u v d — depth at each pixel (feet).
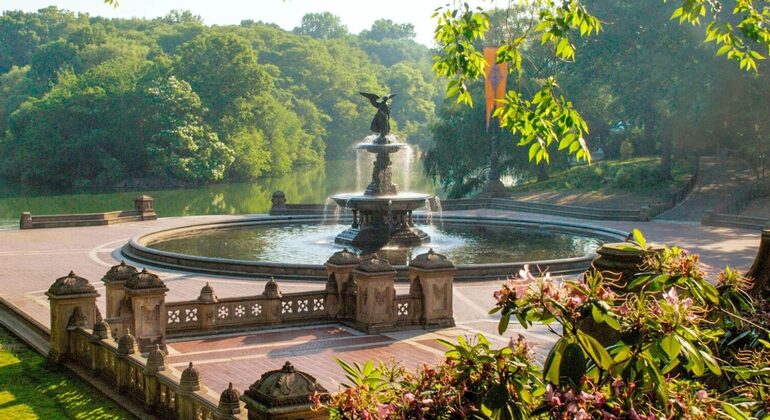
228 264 105.81
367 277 73.77
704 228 157.79
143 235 133.49
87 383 56.75
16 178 348.18
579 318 22.12
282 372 34.14
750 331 29.68
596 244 132.36
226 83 357.61
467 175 255.09
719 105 195.62
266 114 379.55
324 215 159.53
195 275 105.60
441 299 76.74
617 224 165.68
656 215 180.14
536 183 258.78
